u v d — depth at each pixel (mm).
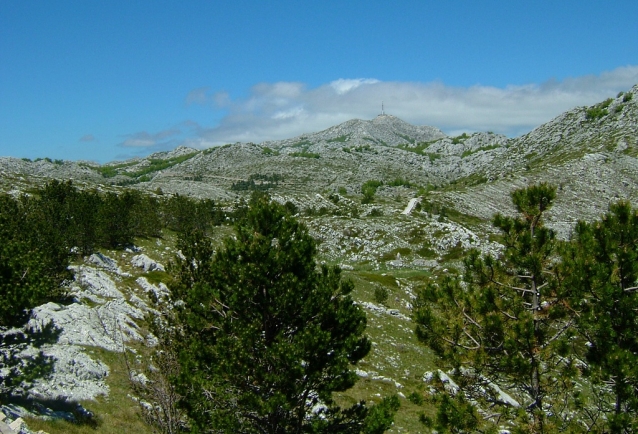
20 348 19812
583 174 171000
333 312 15578
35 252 17406
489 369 14000
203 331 15945
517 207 15008
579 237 14406
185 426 15602
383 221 116750
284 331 15383
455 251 96562
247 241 15719
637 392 11867
